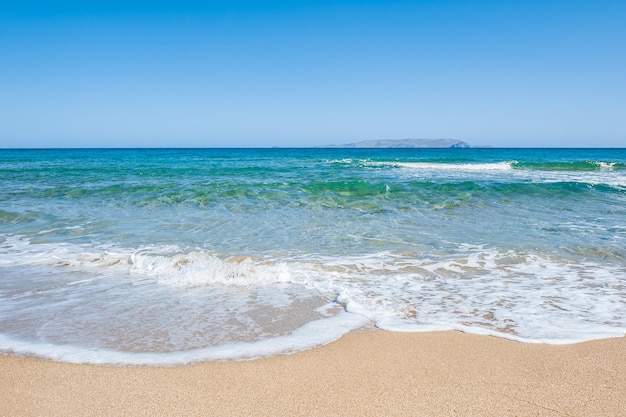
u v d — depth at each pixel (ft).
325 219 34.96
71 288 19.12
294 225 32.63
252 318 15.78
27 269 21.95
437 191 50.31
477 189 51.47
